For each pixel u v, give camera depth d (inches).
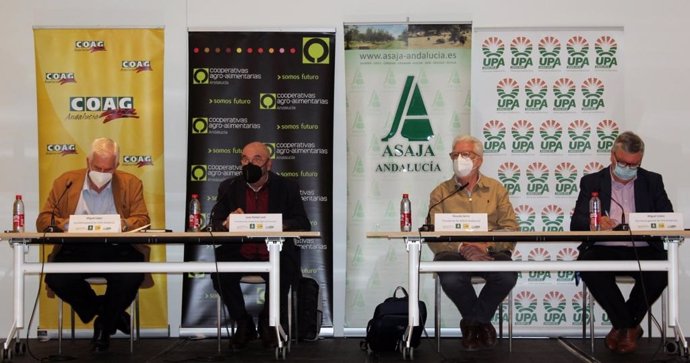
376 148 230.8
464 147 202.8
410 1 237.6
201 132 232.2
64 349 204.5
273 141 232.4
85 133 231.9
